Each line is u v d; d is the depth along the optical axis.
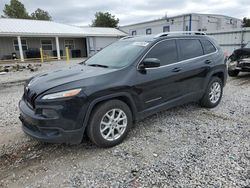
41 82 3.20
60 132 2.88
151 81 3.61
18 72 12.72
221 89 5.18
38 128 2.94
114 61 3.75
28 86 3.31
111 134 3.29
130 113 3.47
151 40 3.92
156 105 3.81
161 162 2.88
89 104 2.97
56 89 2.89
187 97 4.35
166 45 4.00
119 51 4.04
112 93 3.15
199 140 3.46
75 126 2.92
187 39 4.42
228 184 2.41
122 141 3.45
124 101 3.45
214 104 5.02
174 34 4.24
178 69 4.03
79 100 2.88
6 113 4.99
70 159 3.04
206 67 4.59
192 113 4.70
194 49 4.51
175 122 4.21
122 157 3.04
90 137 3.17
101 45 28.28
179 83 4.10
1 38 21.91
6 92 7.40
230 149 3.15
